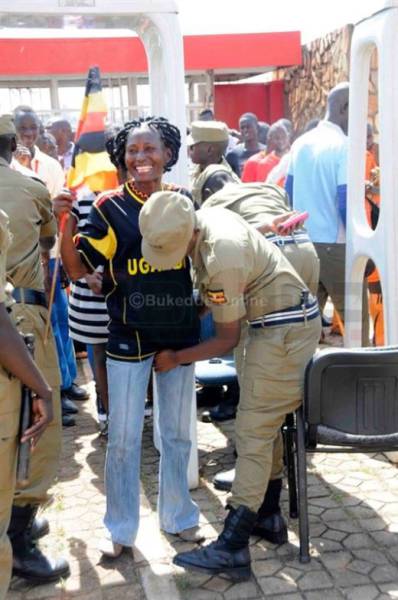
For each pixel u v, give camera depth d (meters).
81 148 2.95
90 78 2.93
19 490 2.64
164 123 2.77
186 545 2.99
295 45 11.88
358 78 3.79
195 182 3.91
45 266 3.17
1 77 10.94
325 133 4.70
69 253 2.74
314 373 2.63
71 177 2.98
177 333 2.76
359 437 2.71
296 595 2.63
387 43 3.38
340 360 2.63
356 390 2.68
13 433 2.07
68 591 2.70
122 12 3.14
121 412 2.77
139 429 2.82
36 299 2.71
